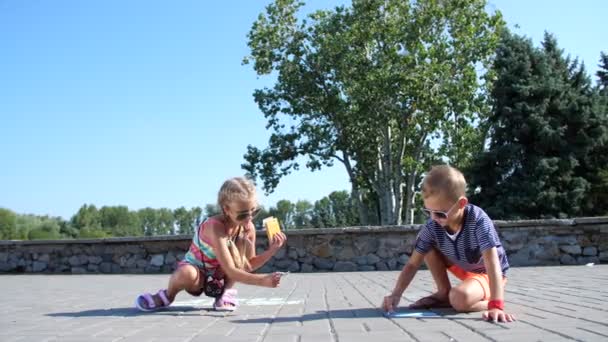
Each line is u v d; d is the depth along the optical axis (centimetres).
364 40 3447
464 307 407
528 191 2903
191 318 440
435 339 313
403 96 3381
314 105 3812
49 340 343
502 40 3309
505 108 3009
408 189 3759
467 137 3478
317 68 3694
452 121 3547
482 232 401
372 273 1125
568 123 3048
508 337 310
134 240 1374
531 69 3125
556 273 894
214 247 457
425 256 446
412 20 3447
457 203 399
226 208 451
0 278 1226
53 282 1033
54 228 8238
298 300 590
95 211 13262
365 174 4034
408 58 3297
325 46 3519
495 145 3100
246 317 443
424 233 443
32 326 412
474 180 3050
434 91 3366
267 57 3728
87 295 718
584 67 3434
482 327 349
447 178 397
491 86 3231
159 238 1358
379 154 3878
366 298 590
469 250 414
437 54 3378
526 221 1200
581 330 327
